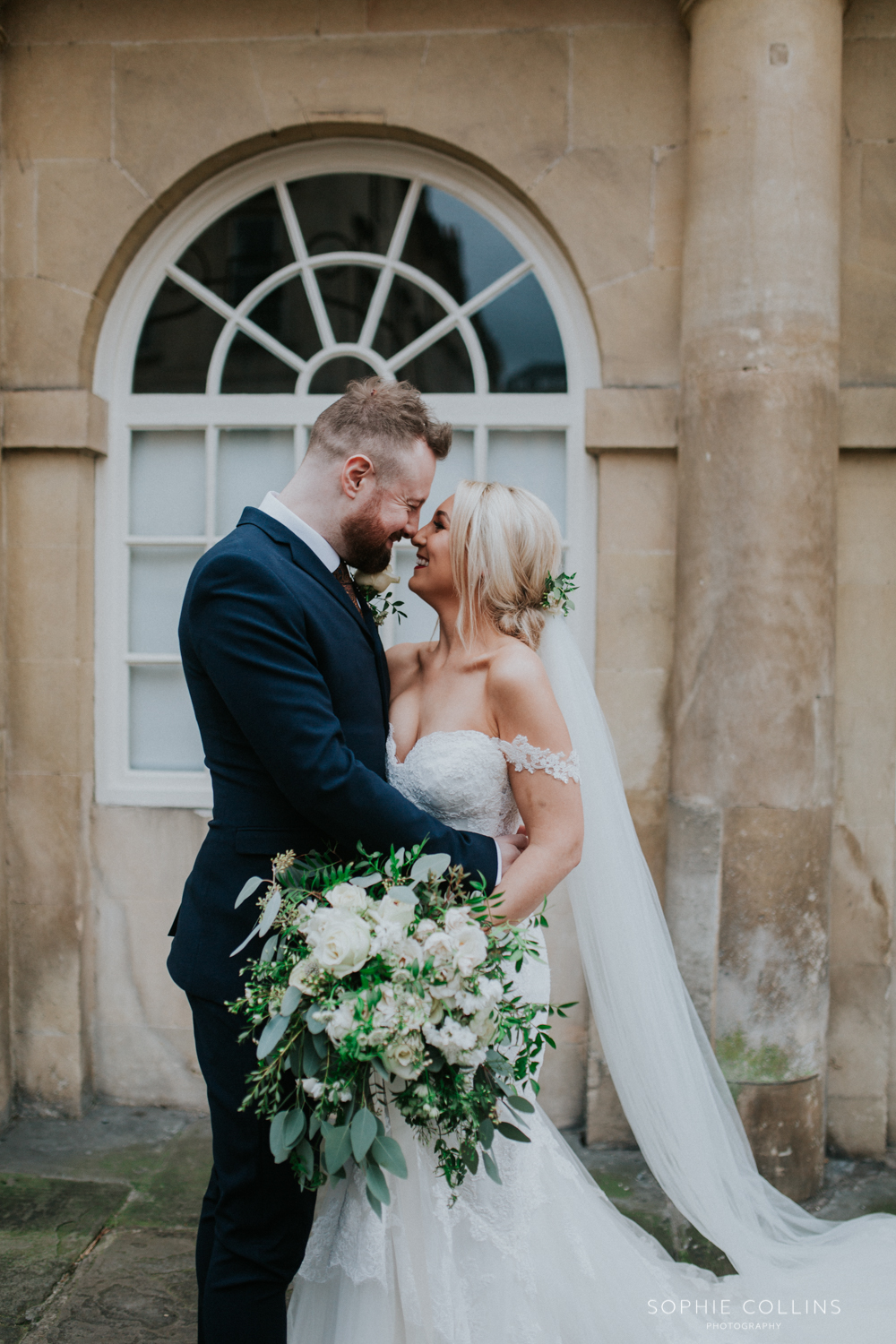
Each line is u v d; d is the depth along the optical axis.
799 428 2.49
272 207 3.00
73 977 2.93
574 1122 2.86
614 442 2.75
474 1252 1.70
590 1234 1.86
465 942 1.38
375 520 1.70
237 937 1.61
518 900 1.62
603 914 1.96
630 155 2.74
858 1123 2.79
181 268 3.04
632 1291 1.87
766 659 2.49
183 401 3.03
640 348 2.76
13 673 2.93
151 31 2.83
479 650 1.80
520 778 1.71
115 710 3.05
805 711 2.51
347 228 2.99
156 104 2.85
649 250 2.75
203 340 3.05
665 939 2.05
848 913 2.79
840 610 2.77
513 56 2.76
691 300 2.62
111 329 3.00
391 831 1.53
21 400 2.88
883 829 2.78
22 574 2.92
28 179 2.88
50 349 2.90
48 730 2.93
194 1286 2.19
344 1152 1.37
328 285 3.02
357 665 1.68
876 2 2.67
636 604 2.80
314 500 1.72
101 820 2.98
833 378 2.55
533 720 1.69
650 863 2.81
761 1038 2.50
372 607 2.01
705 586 2.56
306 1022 1.41
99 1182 2.59
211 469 3.03
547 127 2.76
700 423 2.58
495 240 2.96
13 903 2.94
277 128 2.83
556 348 2.95
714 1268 2.24
